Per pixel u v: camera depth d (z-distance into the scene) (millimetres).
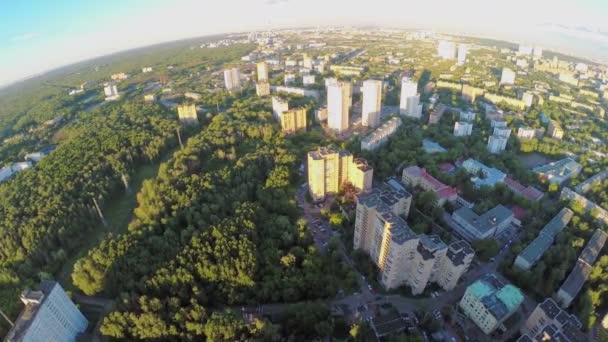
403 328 192750
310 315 195125
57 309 179875
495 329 197000
